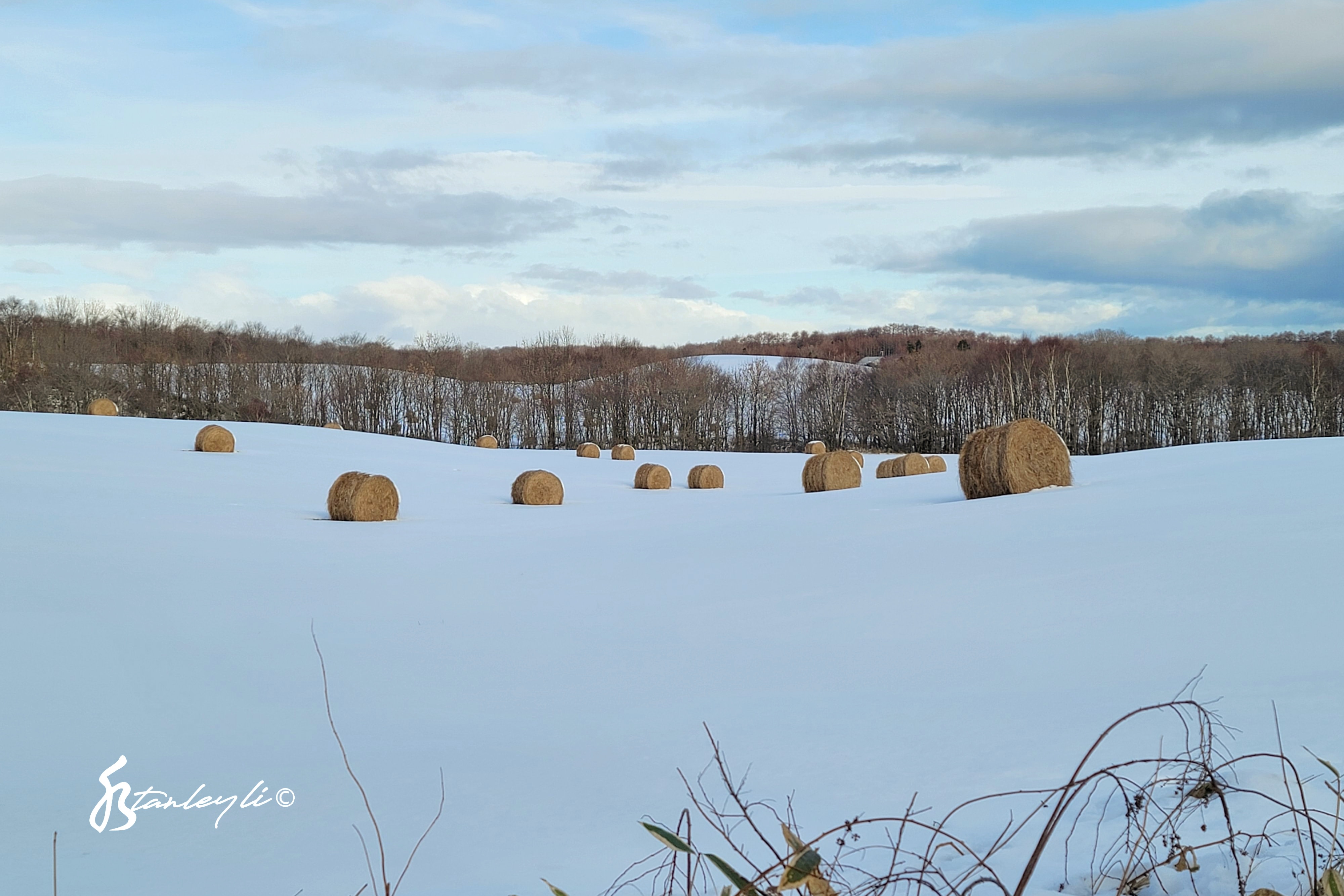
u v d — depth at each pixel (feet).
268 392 242.17
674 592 33.12
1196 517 35.76
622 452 137.39
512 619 30.09
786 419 262.06
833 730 16.03
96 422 117.60
